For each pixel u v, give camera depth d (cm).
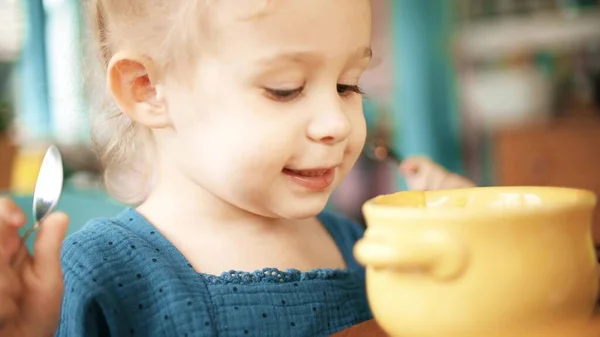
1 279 46
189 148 59
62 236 48
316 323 62
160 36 58
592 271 45
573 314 43
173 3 57
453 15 224
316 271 64
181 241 62
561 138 199
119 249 60
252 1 55
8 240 47
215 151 57
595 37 219
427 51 215
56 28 230
